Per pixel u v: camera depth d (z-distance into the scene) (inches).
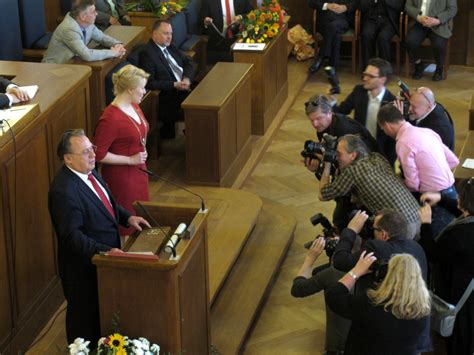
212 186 340.2
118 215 229.0
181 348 209.9
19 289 240.1
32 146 242.4
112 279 202.4
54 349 243.6
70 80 270.1
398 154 266.1
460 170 283.7
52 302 260.4
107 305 204.7
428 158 261.9
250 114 381.4
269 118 416.2
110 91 342.0
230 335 258.7
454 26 496.1
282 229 320.8
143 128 269.0
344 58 518.0
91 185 220.8
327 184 265.1
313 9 504.4
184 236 208.5
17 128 230.4
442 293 240.7
